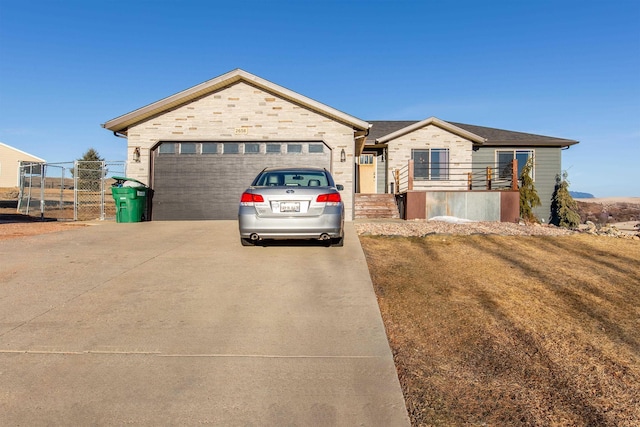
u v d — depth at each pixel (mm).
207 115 12805
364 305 4520
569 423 2605
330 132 12750
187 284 5207
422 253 7449
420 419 2615
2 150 44375
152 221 12367
